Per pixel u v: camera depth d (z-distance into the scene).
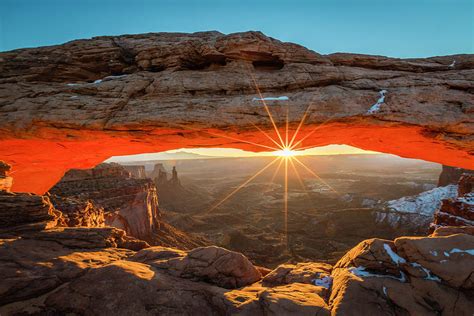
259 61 13.53
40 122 11.66
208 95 12.41
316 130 12.45
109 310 5.66
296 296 5.88
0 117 11.55
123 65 13.90
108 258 8.01
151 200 51.66
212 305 6.10
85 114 11.78
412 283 5.78
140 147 14.95
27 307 5.74
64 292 6.13
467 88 11.55
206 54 12.90
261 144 14.50
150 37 14.65
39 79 13.30
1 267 6.52
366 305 5.36
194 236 56.81
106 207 38.78
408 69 13.27
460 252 5.93
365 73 12.73
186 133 12.47
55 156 15.08
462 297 5.36
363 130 12.66
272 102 11.84
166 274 7.20
